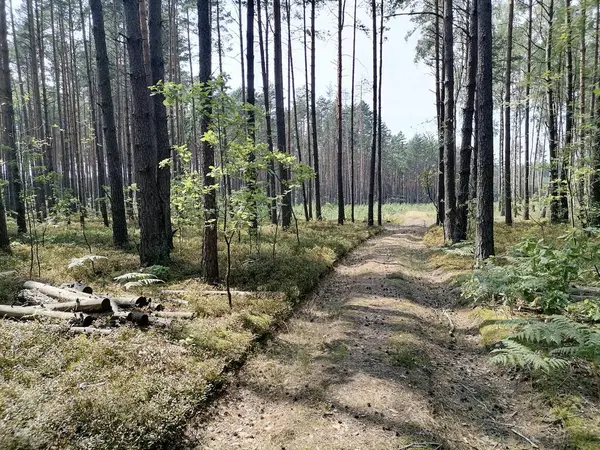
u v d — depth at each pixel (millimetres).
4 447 3131
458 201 13727
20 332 5293
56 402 3789
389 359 5492
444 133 14609
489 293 7055
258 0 20516
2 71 14938
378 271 10859
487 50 8578
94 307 6312
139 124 10203
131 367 4840
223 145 7109
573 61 16844
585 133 9609
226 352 5672
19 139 11609
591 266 6504
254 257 11102
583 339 4301
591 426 3791
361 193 58781
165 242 10820
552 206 17328
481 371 5273
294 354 6016
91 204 35344
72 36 28266
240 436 4086
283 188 18047
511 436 3945
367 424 4102
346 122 62219
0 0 14836
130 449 3512
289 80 26188
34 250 12117
